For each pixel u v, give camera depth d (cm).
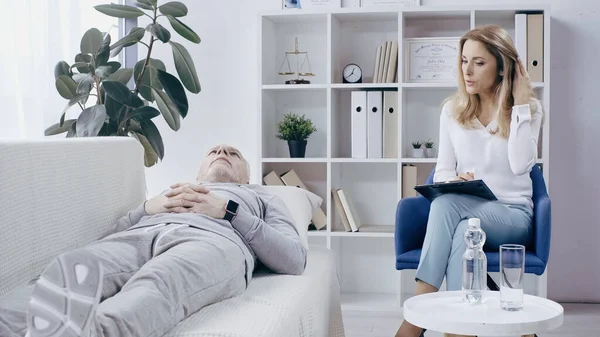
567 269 400
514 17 394
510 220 280
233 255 208
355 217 397
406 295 409
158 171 430
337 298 274
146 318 155
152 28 343
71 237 214
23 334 146
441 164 313
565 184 398
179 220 223
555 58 396
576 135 397
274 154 419
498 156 302
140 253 208
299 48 419
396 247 296
